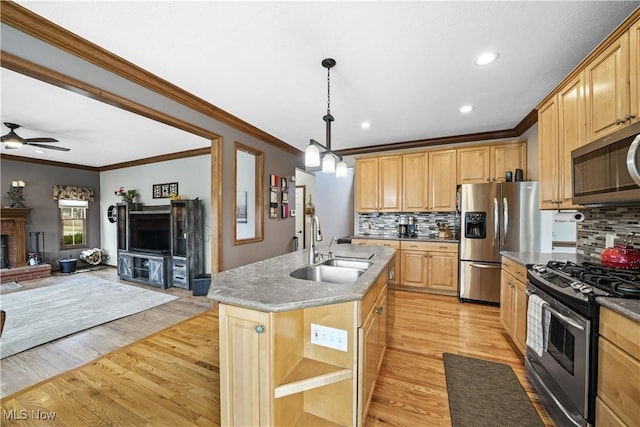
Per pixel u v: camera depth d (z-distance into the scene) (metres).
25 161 5.62
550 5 1.60
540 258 2.34
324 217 6.48
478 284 3.63
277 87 2.64
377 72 2.36
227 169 3.49
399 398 1.82
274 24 1.76
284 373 1.36
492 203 3.55
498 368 2.16
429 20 1.72
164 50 2.04
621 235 1.98
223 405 1.35
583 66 1.85
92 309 3.54
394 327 2.93
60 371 2.13
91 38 1.88
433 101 2.96
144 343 2.59
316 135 4.24
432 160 4.26
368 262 2.25
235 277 1.67
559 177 2.16
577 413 1.36
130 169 6.08
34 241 5.72
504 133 3.94
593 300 1.29
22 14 1.61
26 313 3.39
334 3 1.58
